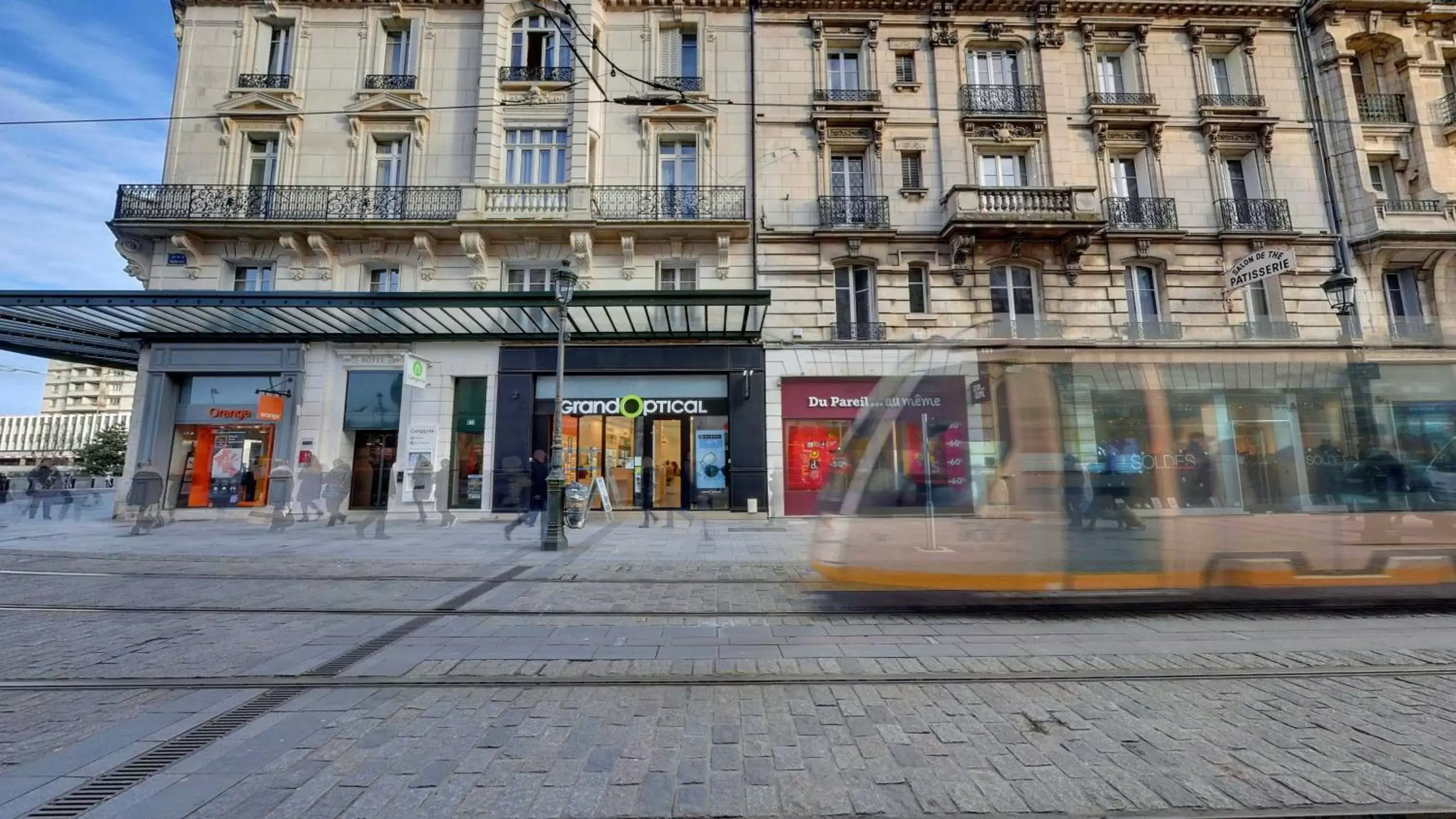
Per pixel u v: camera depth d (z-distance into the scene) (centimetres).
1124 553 572
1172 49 1658
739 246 1531
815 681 389
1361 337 629
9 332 1456
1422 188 1598
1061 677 394
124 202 1477
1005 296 1537
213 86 1567
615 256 1519
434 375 1492
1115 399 595
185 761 288
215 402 1505
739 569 788
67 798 254
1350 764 282
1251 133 1627
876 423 677
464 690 378
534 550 955
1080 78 1639
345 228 1459
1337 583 570
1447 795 255
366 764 285
